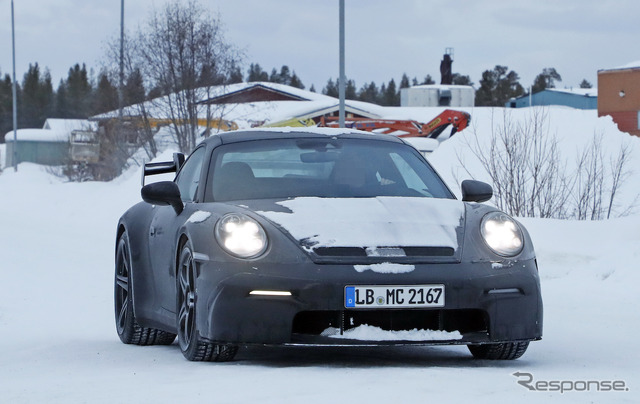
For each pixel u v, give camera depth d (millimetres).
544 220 27078
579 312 15406
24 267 24406
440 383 7730
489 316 9094
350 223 9375
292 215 9539
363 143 11594
